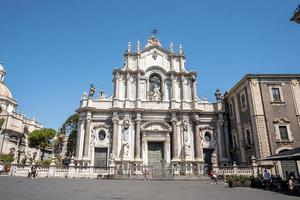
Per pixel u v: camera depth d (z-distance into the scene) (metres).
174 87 45.59
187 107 44.59
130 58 46.88
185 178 34.12
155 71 46.72
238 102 39.44
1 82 79.19
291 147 32.31
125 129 42.25
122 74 45.88
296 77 35.16
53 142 71.19
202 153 42.25
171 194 16.73
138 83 44.97
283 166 31.33
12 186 18.73
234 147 41.41
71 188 18.77
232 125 42.41
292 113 33.69
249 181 23.81
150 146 43.25
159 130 43.00
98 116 43.72
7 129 64.62
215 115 45.22
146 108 44.03
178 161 41.03
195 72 46.50
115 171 37.72
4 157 53.34
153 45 48.06
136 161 40.38
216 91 46.34
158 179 33.50
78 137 42.66
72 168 35.28
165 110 43.84
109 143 42.62
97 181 27.50
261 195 17.48
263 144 32.44
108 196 14.79
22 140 71.81
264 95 34.41
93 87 44.94
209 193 18.00
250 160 35.16
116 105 43.66
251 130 34.62
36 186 19.45
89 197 14.10
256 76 35.16
